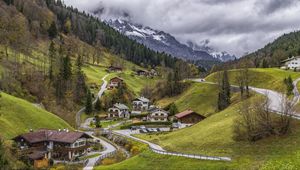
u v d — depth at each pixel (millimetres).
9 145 98000
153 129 153250
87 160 105875
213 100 186000
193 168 77500
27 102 146375
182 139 106562
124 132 148750
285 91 145125
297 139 79438
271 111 95500
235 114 112125
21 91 165500
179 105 197250
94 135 146875
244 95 151500
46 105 167375
